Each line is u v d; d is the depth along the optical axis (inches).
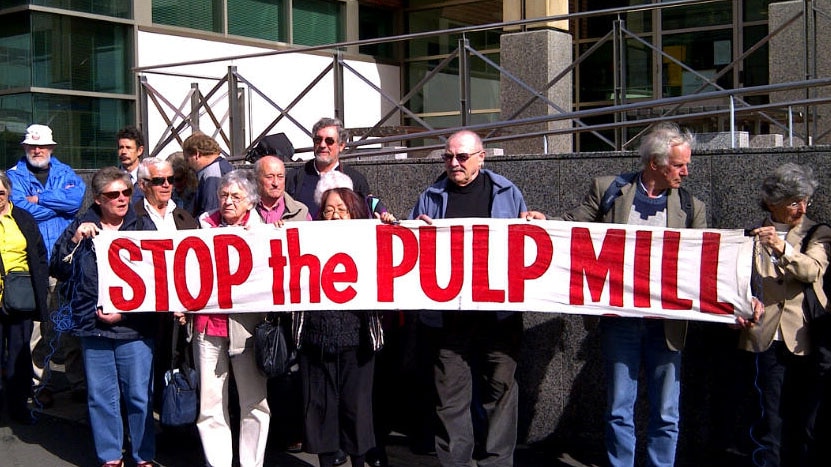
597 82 528.7
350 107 550.9
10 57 460.8
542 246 206.2
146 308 222.1
